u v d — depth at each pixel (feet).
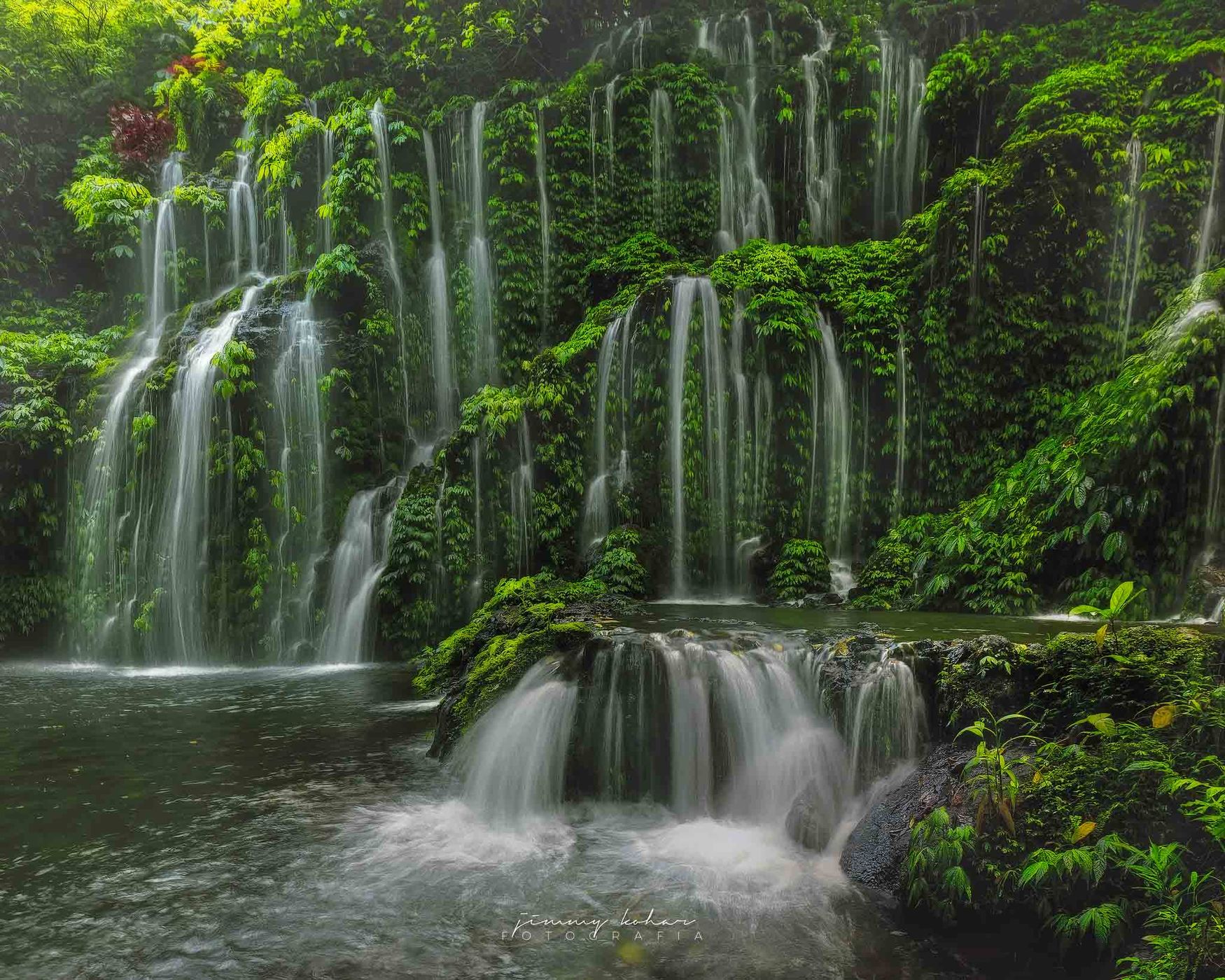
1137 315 37.81
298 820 19.42
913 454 41.88
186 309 52.80
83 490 44.70
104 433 44.32
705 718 21.09
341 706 30.63
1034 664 18.45
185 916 14.73
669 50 56.13
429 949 13.73
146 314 58.65
